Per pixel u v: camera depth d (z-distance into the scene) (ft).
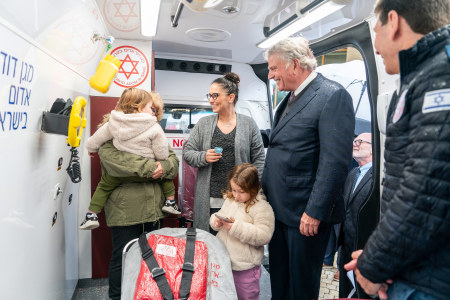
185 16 8.79
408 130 2.96
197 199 7.28
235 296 4.77
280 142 5.82
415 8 2.82
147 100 6.55
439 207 2.43
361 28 8.23
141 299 4.39
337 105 5.18
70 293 7.41
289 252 5.96
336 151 5.05
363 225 7.61
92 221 6.93
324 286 9.16
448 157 2.39
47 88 4.77
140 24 8.70
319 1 7.06
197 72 13.94
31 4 3.96
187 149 7.52
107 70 7.44
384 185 3.38
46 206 5.05
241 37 10.77
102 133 6.47
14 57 3.43
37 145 4.48
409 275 2.84
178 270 4.81
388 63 3.31
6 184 3.37
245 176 5.77
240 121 7.47
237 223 5.59
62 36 5.47
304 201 5.64
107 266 9.14
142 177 6.59
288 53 5.45
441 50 2.63
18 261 3.81
